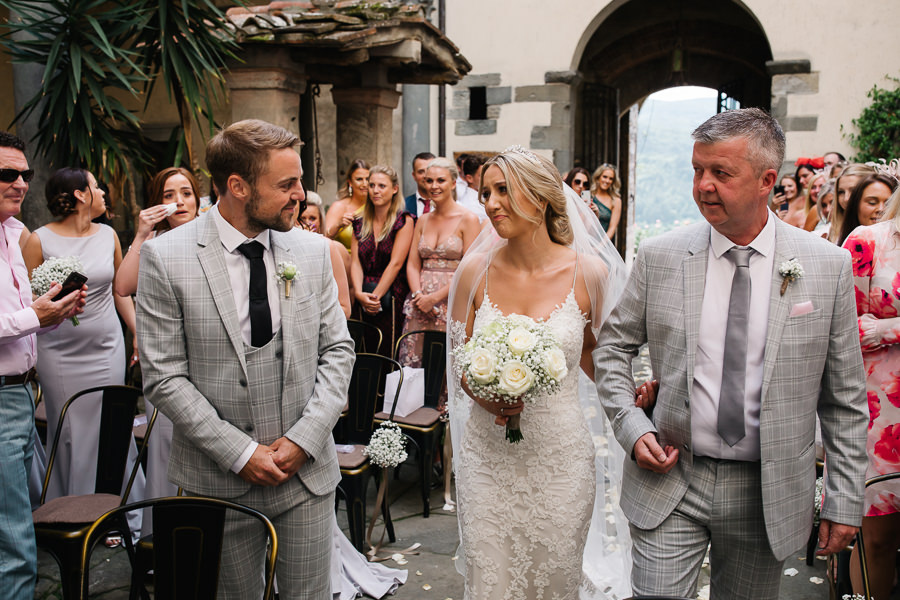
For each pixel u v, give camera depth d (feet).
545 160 8.14
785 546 6.49
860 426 6.67
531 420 7.94
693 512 6.82
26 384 9.02
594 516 9.52
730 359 6.60
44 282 9.59
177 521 6.63
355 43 18.81
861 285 9.16
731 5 47.16
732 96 54.54
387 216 17.20
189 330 7.09
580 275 8.41
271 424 7.29
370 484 15.43
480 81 39.37
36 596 10.85
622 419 7.08
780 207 24.72
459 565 9.62
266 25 18.34
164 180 11.60
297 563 7.52
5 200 8.74
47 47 16.92
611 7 37.65
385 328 17.44
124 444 10.23
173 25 17.66
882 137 33.81
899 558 10.75
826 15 34.86
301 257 7.58
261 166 6.84
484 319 8.40
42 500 9.93
